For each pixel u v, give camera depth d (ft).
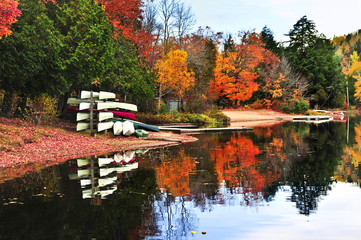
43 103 65.98
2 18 42.32
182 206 21.86
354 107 272.10
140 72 98.17
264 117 163.73
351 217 19.53
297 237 16.52
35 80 62.59
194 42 149.69
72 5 67.05
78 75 66.18
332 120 143.43
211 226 18.20
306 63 218.38
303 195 24.57
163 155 45.78
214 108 148.25
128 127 65.72
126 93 101.09
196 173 32.96
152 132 77.46
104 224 18.29
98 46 69.46
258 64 202.08
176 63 117.50
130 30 95.35
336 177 30.91
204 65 151.12
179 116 121.29
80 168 35.53
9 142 45.39
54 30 62.08
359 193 25.04
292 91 193.67
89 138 59.26
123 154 46.78
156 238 16.28
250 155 45.44
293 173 32.78
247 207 21.67
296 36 231.91
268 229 17.69
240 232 17.24
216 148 53.57
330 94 225.15
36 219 19.12
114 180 29.60
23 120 64.23
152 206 21.76
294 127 102.17
